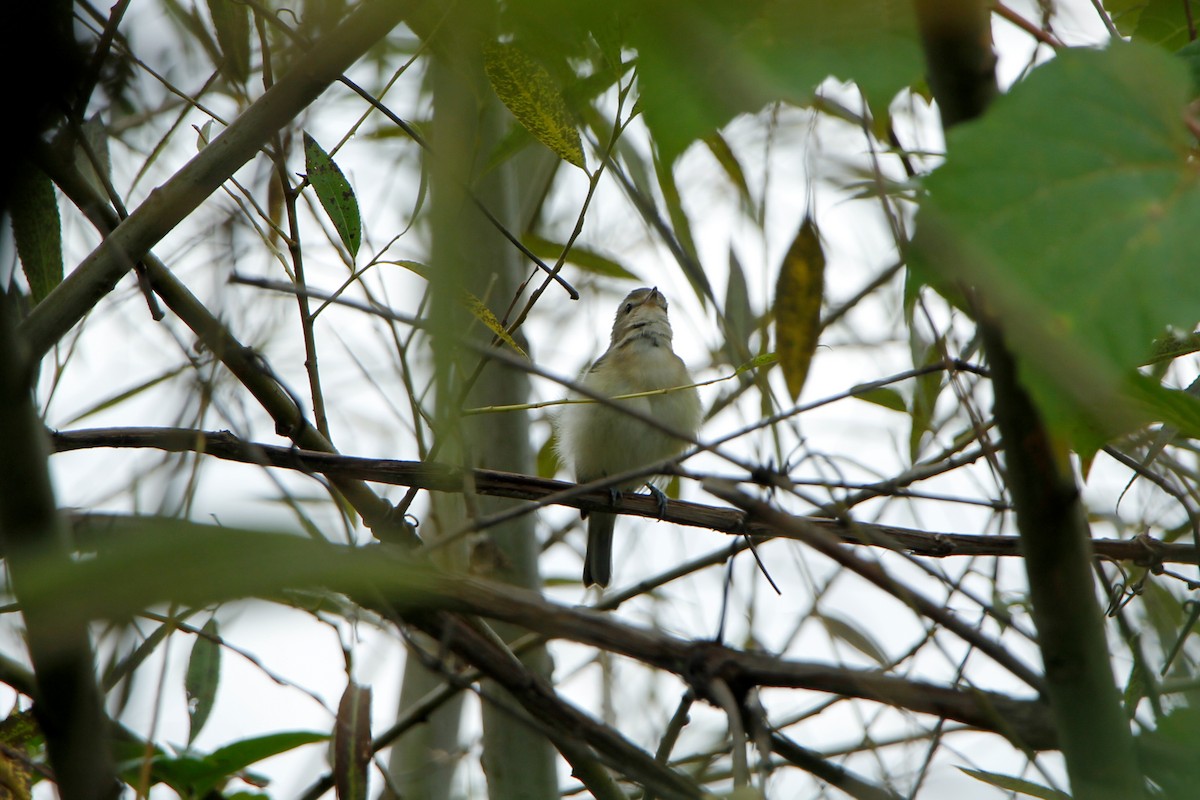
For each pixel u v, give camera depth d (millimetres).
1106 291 2262
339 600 6430
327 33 6098
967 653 6742
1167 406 4082
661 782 5289
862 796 5074
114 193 7059
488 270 10211
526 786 9164
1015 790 5516
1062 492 4324
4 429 4352
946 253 2426
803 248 5859
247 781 7195
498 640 6449
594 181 6152
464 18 2791
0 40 2832
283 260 7230
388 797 10000
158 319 6984
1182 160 2402
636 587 10258
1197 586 7367
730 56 2668
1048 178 2377
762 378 6410
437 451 7027
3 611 5492
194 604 2105
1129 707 6543
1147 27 6852
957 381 5703
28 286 7316
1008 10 4043
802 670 4879
